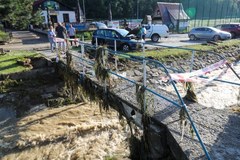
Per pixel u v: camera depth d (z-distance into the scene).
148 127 4.84
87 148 7.11
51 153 6.88
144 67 5.04
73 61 9.24
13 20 17.78
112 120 8.50
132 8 69.50
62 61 10.20
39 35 28.95
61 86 10.41
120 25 32.19
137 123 5.56
